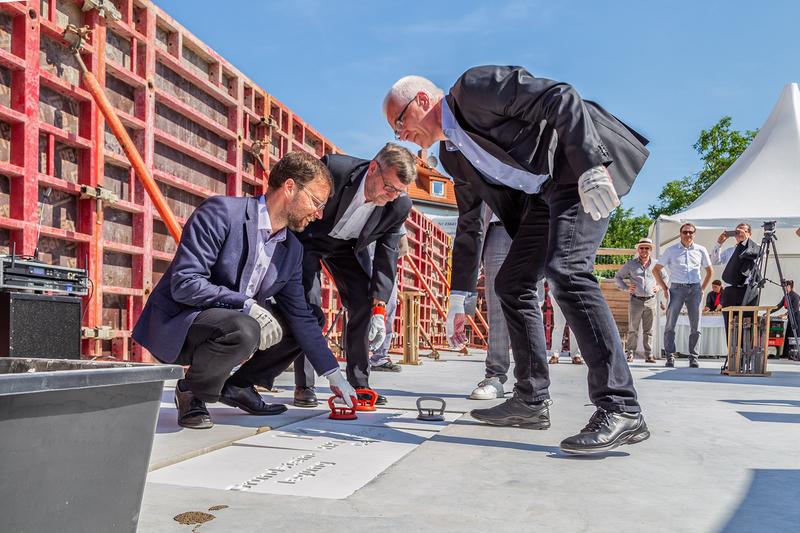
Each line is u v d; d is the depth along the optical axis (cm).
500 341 363
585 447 194
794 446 217
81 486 67
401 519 128
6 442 58
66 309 283
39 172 345
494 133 215
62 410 64
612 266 1184
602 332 208
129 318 418
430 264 1164
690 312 743
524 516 132
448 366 668
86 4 365
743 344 589
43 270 274
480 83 209
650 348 852
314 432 229
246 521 125
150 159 425
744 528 127
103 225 397
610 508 140
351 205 288
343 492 149
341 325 777
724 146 2823
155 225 455
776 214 746
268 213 236
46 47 349
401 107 232
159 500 138
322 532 119
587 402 342
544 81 204
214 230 224
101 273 383
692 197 2872
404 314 693
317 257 302
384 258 312
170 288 223
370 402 297
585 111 196
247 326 216
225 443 202
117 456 73
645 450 207
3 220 311
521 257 250
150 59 426
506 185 243
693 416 291
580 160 190
